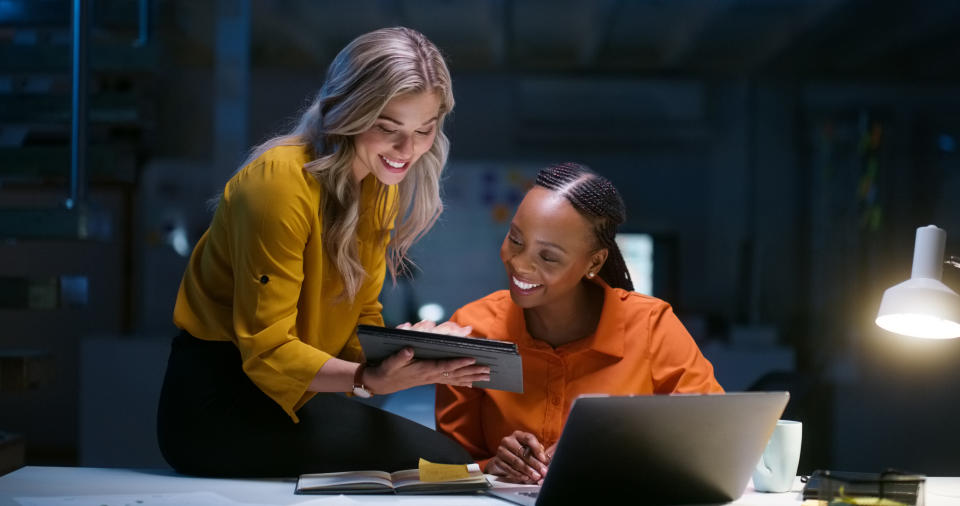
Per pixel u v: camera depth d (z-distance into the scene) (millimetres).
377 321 1943
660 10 8844
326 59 10258
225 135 5809
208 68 9953
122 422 5082
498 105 10586
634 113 10656
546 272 1704
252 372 1600
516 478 1641
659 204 10594
